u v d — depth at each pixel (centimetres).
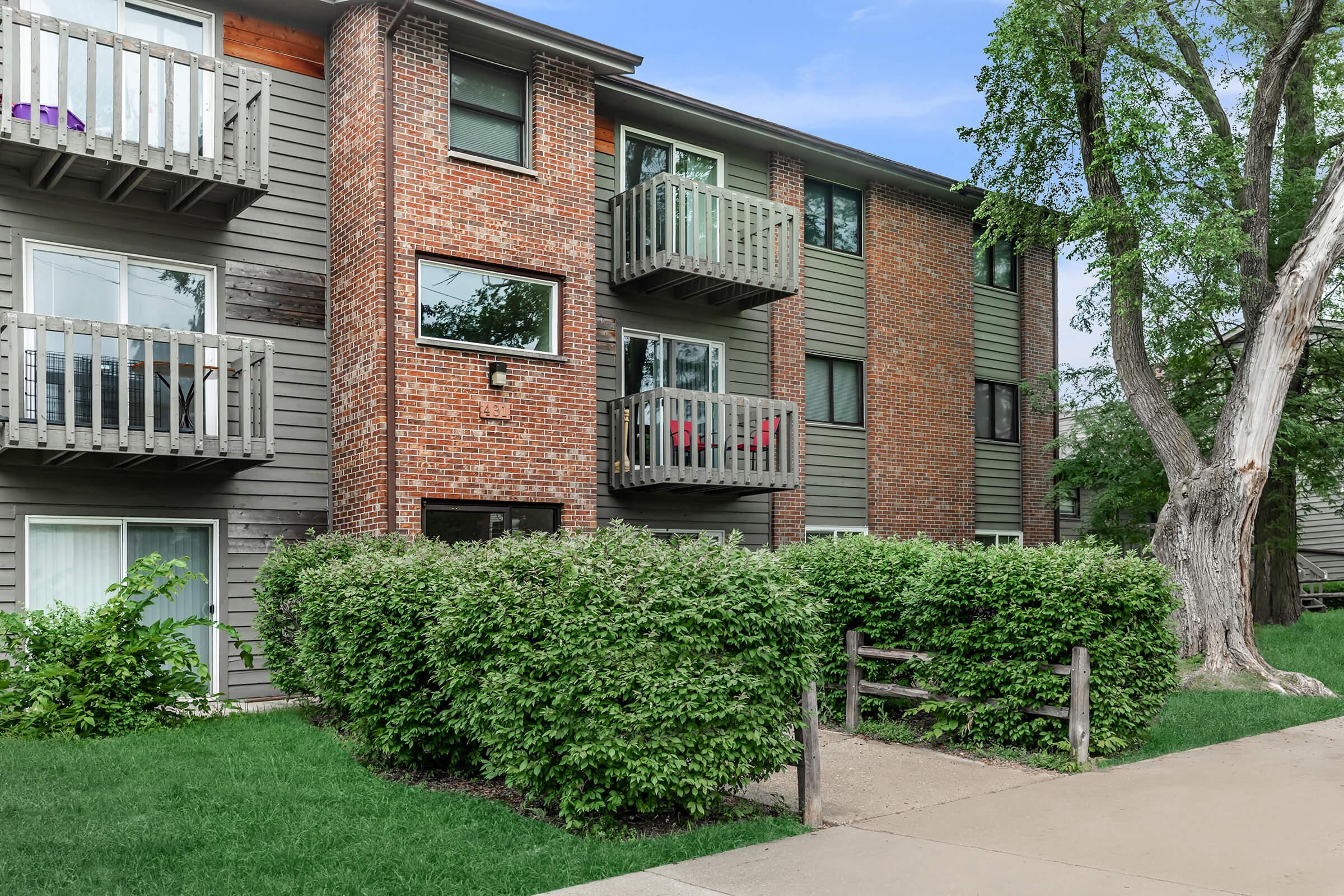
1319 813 670
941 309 1941
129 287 1189
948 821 672
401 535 1147
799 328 1739
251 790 705
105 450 1054
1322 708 1116
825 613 1052
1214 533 1349
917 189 1917
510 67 1398
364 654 841
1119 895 512
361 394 1255
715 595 672
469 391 1298
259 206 1280
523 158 1405
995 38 1405
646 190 1469
